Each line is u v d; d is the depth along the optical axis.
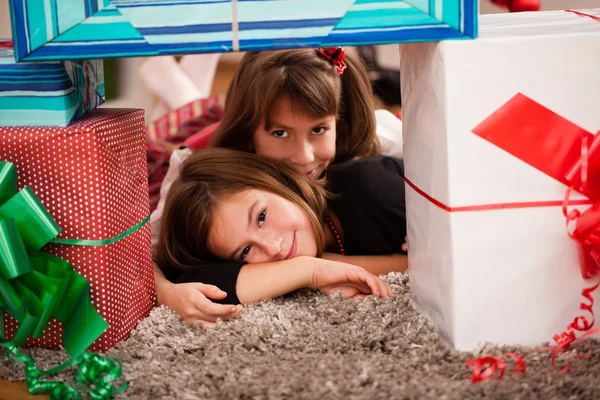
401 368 0.78
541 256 0.83
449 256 0.82
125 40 0.84
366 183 1.26
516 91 0.79
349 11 0.82
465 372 0.78
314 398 0.72
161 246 1.24
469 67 0.79
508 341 0.84
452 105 0.79
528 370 0.78
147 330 0.95
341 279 1.04
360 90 1.40
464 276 0.82
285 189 1.17
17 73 0.87
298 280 1.05
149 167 1.84
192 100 1.99
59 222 0.89
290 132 1.27
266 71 1.25
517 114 0.80
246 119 1.30
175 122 1.95
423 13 0.81
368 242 1.25
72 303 0.87
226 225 1.12
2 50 0.97
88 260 0.89
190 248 1.19
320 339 0.88
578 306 0.84
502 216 0.82
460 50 0.78
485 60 0.79
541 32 0.83
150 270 1.04
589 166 0.81
